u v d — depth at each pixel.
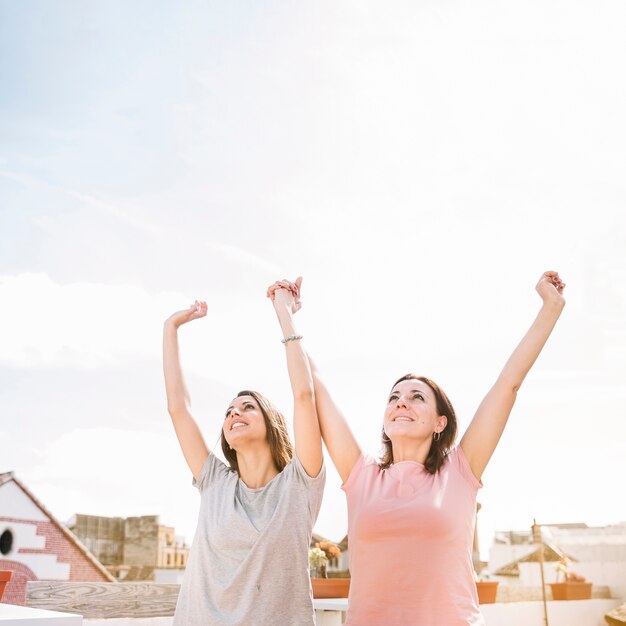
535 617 4.87
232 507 1.93
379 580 1.81
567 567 5.81
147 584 3.03
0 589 2.01
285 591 1.83
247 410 2.09
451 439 2.05
